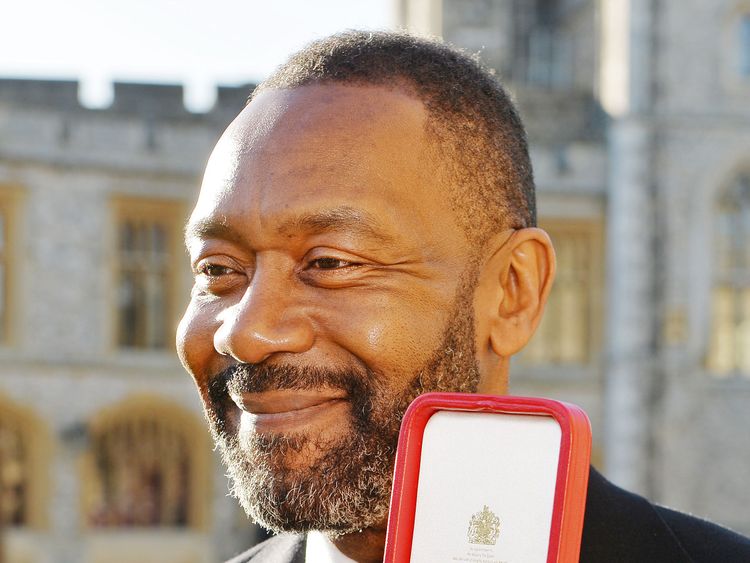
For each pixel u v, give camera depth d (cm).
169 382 2302
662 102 2491
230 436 171
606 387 2467
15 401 2214
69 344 2253
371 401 162
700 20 2506
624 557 177
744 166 2495
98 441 2267
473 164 172
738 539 190
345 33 179
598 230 2491
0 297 2223
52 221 2253
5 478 2208
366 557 177
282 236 163
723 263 2492
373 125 165
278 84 174
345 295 162
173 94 2336
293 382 161
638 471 2438
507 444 144
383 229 161
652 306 2464
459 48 190
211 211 169
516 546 140
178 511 2295
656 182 2481
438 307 165
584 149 2494
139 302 2320
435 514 145
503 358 181
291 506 160
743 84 2502
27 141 2234
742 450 2461
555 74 2994
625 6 2503
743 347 2488
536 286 181
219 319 171
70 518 2228
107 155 2289
